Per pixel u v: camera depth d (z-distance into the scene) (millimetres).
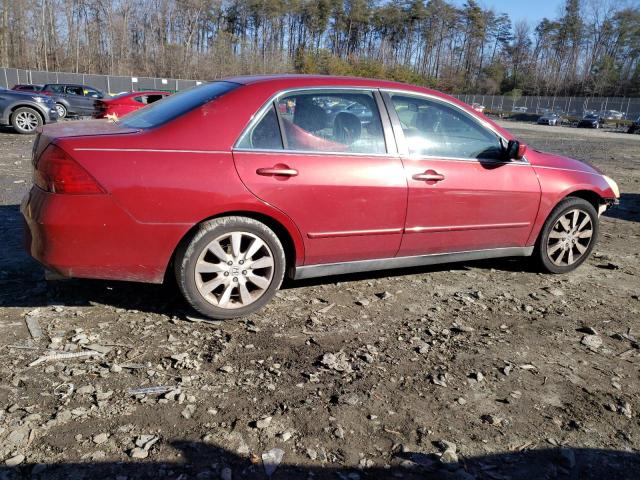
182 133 3256
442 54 94688
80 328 3264
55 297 3672
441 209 4020
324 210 3584
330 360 3043
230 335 3309
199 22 75750
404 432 2496
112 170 3047
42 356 2928
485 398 2809
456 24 93875
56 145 3031
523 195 4379
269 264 3525
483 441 2473
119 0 64812
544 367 3166
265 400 2664
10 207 6109
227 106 3393
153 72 63594
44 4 62688
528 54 94688
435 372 3025
